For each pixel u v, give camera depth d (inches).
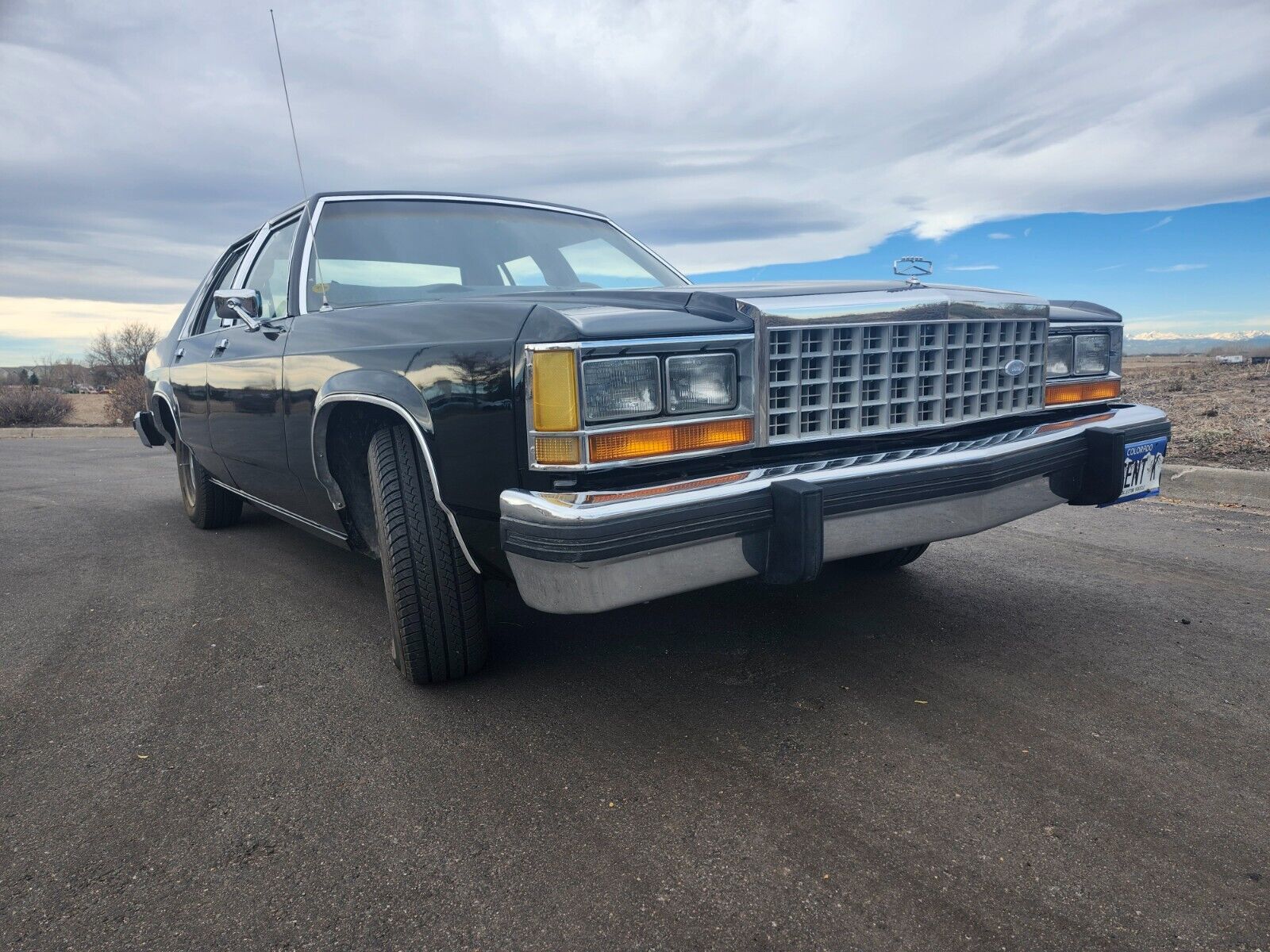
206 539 184.9
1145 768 78.4
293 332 117.1
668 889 62.5
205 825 72.2
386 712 94.0
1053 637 113.0
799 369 87.5
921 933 57.3
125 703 97.6
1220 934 56.7
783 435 87.7
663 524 75.1
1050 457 102.1
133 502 238.2
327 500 115.3
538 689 98.9
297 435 113.7
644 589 76.2
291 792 77.5
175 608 134.1
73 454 399.2
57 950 57.5
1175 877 62.6
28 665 109.8
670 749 84.0
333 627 123.6
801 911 59.8
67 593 142.9
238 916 60.5
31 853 68.7
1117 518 186.1
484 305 87.4
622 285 138.8
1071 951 55.4
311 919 60.2
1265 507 192.9
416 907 61.2
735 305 85.4
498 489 81.4
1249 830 68.4
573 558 72.6
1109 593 132.2
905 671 102.1
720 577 80.2
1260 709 90.2
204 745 86.8
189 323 182.1
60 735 89.8
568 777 79.0
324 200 129.6
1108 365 120.0
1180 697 93.5
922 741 84.3
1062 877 62.8
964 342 99.6
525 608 128.9
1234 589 133.4
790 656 107.6
